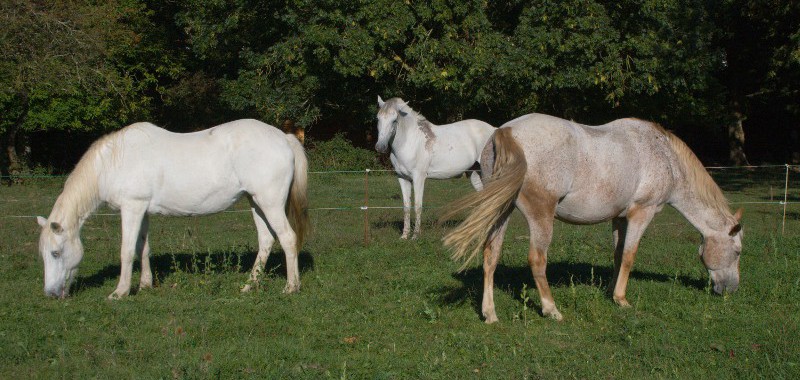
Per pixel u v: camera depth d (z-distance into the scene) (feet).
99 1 79.51
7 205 49.88
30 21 61.31
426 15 74.28
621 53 76.07
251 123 25.46
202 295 24.34
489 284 21.50
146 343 19.04
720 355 18.34
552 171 20.44
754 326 20.80
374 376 16.80
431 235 38.22
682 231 40.42
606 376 16.83
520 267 29.94
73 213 23.77
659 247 34.83
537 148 20.38
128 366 17.39
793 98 96.84
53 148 91.66
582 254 32.81
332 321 21.53
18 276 28.14
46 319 21.31
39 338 19.36
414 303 23.71
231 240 36.81
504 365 17.52
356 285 26.48
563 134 20.76
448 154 39.37
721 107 93.91
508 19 84.07
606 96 74.79
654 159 22.67
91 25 69.41
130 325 20.85
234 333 20.21
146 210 24.66
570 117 84.64
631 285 26.07
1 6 60.70
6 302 23.40
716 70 97.09
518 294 24.88
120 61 88.43
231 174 24.81
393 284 26.73
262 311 22.47
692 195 24.11
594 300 23.15
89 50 65.82
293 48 76.95
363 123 97.40
